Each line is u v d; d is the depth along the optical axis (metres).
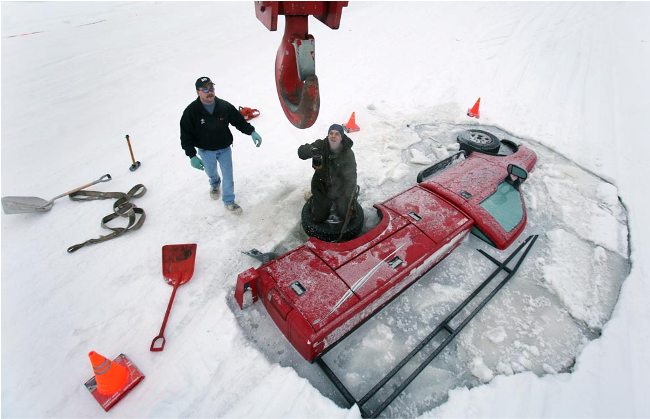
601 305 3.56
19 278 3.60
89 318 3.28
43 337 3.13
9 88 6.77
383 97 7.09
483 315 3.42
